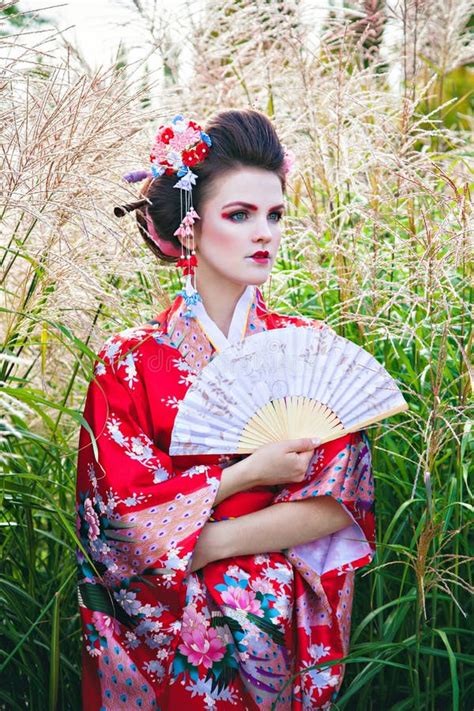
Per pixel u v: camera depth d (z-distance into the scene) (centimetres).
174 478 202
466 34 366
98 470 205
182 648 200
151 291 253
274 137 208
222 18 350
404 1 298
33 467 272
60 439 252
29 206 199
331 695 206
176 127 204
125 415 207
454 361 256
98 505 204
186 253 215
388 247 247
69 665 236
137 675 204
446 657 234
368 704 244
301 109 305
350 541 211
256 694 200
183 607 200
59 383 297
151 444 206
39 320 209
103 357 213
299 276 289
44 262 221
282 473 202
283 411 205
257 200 203
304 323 221
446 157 316
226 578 203
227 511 205
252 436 206
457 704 205
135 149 234
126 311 244
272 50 329
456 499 231
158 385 208
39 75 232
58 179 210
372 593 234
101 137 218
